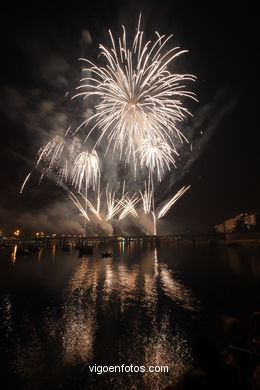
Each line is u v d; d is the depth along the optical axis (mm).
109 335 14258
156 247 116750
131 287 27266
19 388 9633
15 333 14719
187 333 14289
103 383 9828
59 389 9570
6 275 35781
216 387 3975
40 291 25750
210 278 31531
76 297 23109
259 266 39438
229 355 5344
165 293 24188
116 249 109562
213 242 129625
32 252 86938
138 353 12102
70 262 53281
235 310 18484
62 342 13477
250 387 4680
